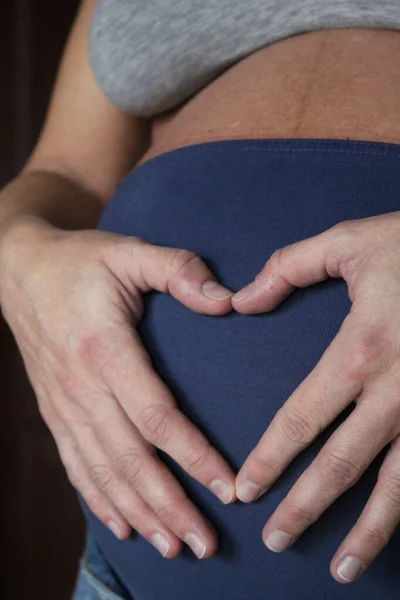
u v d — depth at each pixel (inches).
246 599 21.5
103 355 22.4
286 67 24.5
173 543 21.8
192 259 21.6
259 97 24.3
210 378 21.4
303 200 21.5
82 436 24.0
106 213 27.5
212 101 25.9
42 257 25.0
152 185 25.0
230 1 25.3
